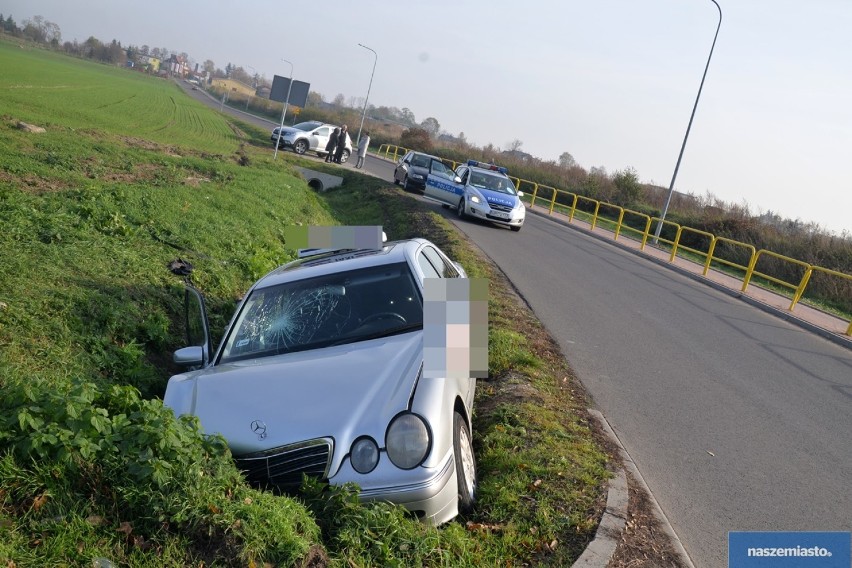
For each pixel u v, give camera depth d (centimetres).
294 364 489
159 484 369
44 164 1659
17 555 324
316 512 408
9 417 387
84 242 941
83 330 658
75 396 401
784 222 2919
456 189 2548
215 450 407
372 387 455
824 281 2292
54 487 363
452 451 445
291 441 425
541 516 475
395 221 2267
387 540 389
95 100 4991
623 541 461
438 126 10200
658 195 4112
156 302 826
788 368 1072
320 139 4278
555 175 4694
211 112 7525
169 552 352
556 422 661
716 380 938
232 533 356
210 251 1156
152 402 418
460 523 470
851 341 1374
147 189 1504
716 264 2691
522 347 923
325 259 652
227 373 489
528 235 2420
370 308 556
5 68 5838
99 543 350
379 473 418
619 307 1366
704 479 606
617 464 591
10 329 591
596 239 2761
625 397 813
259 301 580
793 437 744
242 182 2030
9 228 894
